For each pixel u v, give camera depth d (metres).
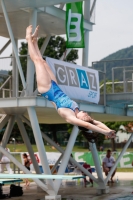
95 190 27.91
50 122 32.91
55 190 20.88
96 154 25.86
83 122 9.34
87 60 25.88
